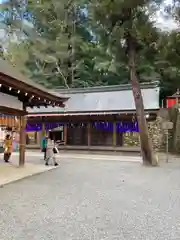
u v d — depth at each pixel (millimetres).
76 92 22188
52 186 7914
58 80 31438
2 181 8516
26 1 32094
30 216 4992
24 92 9625
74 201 6172
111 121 19844
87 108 21234
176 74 25281
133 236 4008
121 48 14086
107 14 13133
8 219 4805
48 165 12852
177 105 20453
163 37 13055
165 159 16406
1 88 9914
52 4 30062
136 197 6633
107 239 3873
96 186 7977
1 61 10641
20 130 12047
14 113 11078
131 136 19438
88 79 31766
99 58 28078
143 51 14047
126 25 12953
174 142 19859
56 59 29078
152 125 21125
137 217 4992
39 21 31297
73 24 30703
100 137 20219
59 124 21266
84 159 16109
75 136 21000
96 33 14445
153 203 6059
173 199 6441
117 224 4574
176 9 12961
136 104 13984
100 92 21734
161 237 3979
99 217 4969
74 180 8969
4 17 32625
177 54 13836
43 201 6137
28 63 31484
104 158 16719
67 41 29250
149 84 20531
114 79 31281
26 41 30594
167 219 4887
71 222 4664
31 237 3934
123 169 11812
